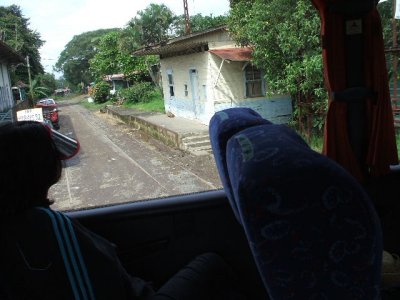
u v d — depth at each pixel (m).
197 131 9.57
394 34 4.91
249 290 2.19
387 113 2.12
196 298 1.68
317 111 5.32
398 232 2.21
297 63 7.91
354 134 2.12
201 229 2.15
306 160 0.90
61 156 1.50
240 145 1.05
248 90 11.82
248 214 0.91
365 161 2.15
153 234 2.13
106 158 7.24
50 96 25.91
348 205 0.90
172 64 15.97
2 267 1.29
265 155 0.94
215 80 12.11
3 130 1.35
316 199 0.89
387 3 5.00
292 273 0.93
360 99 2.10
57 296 1.26
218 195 2.15
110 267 1.35
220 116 1.50
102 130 13.05
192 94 14.11
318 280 0.93
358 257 0.93
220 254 2.18
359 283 0.94
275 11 8.30
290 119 6.15
